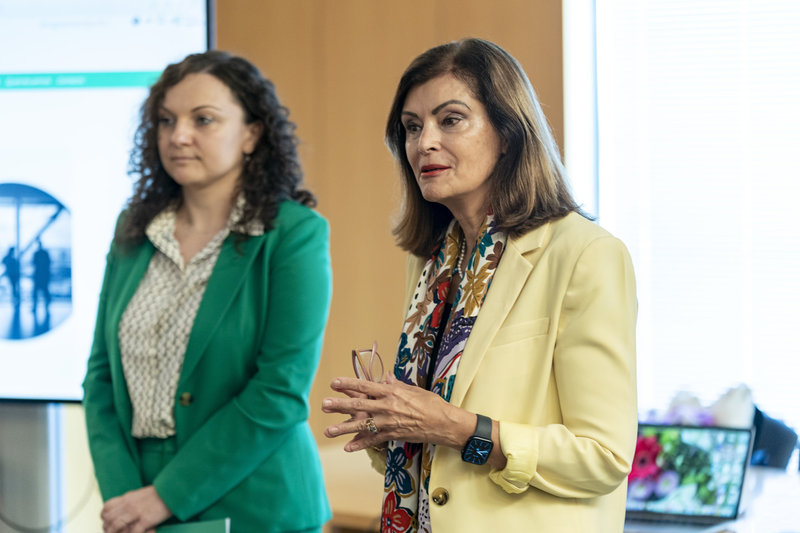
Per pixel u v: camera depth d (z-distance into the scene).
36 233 5.09
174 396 2.99
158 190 3.33
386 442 2.39
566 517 2.01
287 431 3.06
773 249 4.93
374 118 5.15
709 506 3.28
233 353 2.99
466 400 2.09
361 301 5.16
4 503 5.37
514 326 2.08
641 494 3.33
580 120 5.00
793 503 3.45
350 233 5.19
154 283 3.14
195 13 5.01
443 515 2.05
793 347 4.90
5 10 5.13
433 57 2.21
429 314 2.33
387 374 2.11
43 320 5.08
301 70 5.29
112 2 5.06
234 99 3.20
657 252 5.10
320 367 5.23
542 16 4.78
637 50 5.12
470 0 4.92
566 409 2.00
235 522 2.96
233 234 3.12
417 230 2.49
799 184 4.89
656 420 3.51
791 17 4.89
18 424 5.37
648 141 5.11
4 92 5.13
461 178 2.16
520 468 1.93
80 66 5.07
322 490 3.21
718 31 5.00
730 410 3.44
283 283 3.02
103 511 2.92
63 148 5.08
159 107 3.23
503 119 2.15
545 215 2.15
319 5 5.26
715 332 5.01
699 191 5.04
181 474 2.89
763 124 4.95
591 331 1.97
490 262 2.19
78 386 5.05
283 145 3.30
